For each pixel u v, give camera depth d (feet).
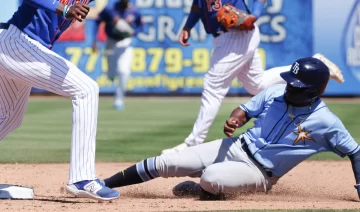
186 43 80.38
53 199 57.31
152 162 58.03
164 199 58.23
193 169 57.88
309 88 53.01
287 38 180.45
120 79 158.51
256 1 74.38
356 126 124.77
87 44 181.88
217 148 57.67
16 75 52.85
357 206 53.62
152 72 184.75
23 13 52.80
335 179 71.82
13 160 84.84
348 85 182.29
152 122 131.64
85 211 50.37
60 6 50.42
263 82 77.30
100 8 178.40
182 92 185.26
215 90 75.82
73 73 53.01
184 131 116.88
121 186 59.21
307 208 51.83
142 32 183.42
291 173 75.72
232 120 55.98
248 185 56.08
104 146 98.63
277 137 55.16
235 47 74.64
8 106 56.13
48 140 106.01
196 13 79.46
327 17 180.04
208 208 51.80
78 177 53.16
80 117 53.01
